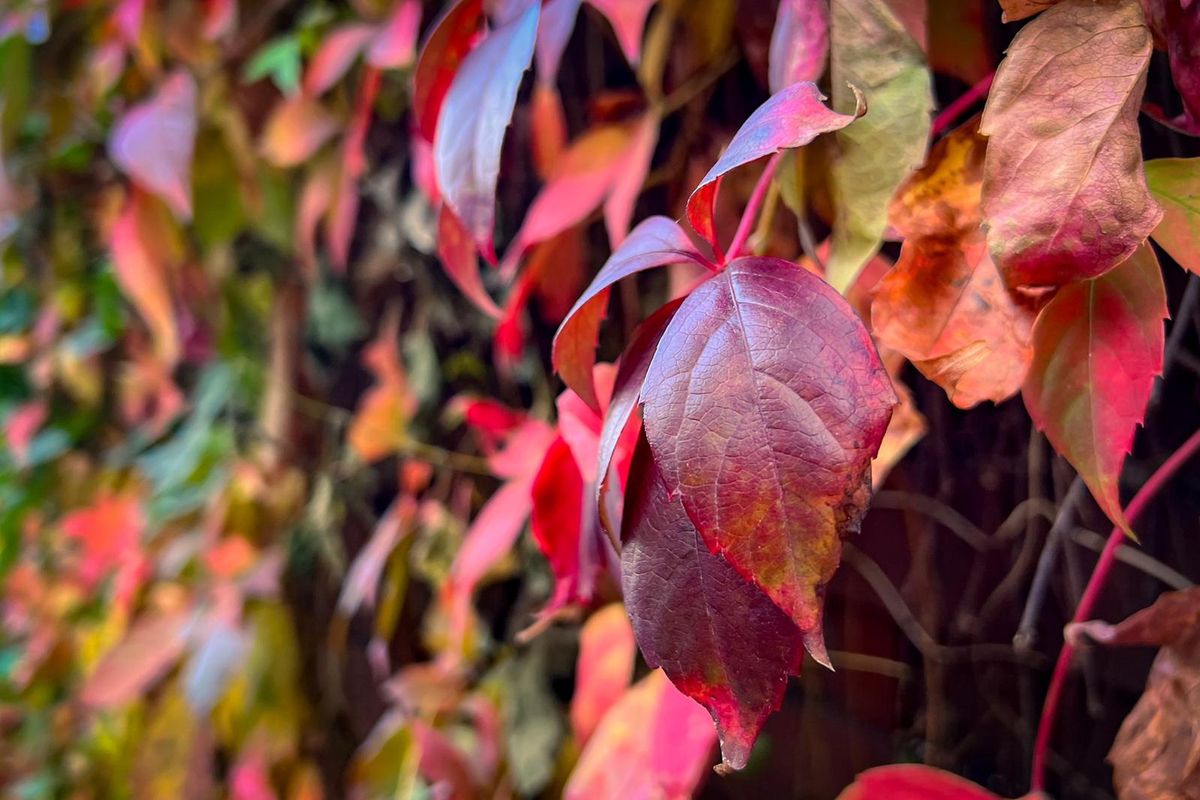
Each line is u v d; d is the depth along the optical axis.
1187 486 0.45
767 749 0.58
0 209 1.01
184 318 0.96
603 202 0.61
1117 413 0.33
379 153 0.78
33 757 1.06
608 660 0.54
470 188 0.36
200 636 0.83
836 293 0.28
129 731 0.93
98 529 1.00
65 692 1.09
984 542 0.51
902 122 0.33
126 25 0.82
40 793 1.03
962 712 0.52
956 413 0.51
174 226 0.89
